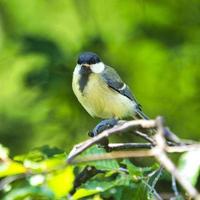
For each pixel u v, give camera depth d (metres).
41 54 11.12
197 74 11.80
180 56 11.84
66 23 14.56
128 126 4.19
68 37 13.84
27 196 4.74
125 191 5.54
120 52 12.06
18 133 11.79
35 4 15.22
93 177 6.00
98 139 4.27
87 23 13.49
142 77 11.98
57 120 11.21
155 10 12.25
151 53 12.00
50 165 4.64
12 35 11.93
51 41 11.34
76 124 11.12
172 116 11.52
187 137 11.19
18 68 12.88
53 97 11.12
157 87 11.90
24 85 11.17
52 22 14.80
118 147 5.82
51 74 11.08
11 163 4.55
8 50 12.37
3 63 12.67
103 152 5.58
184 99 11.70
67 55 11.23
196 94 11.73
